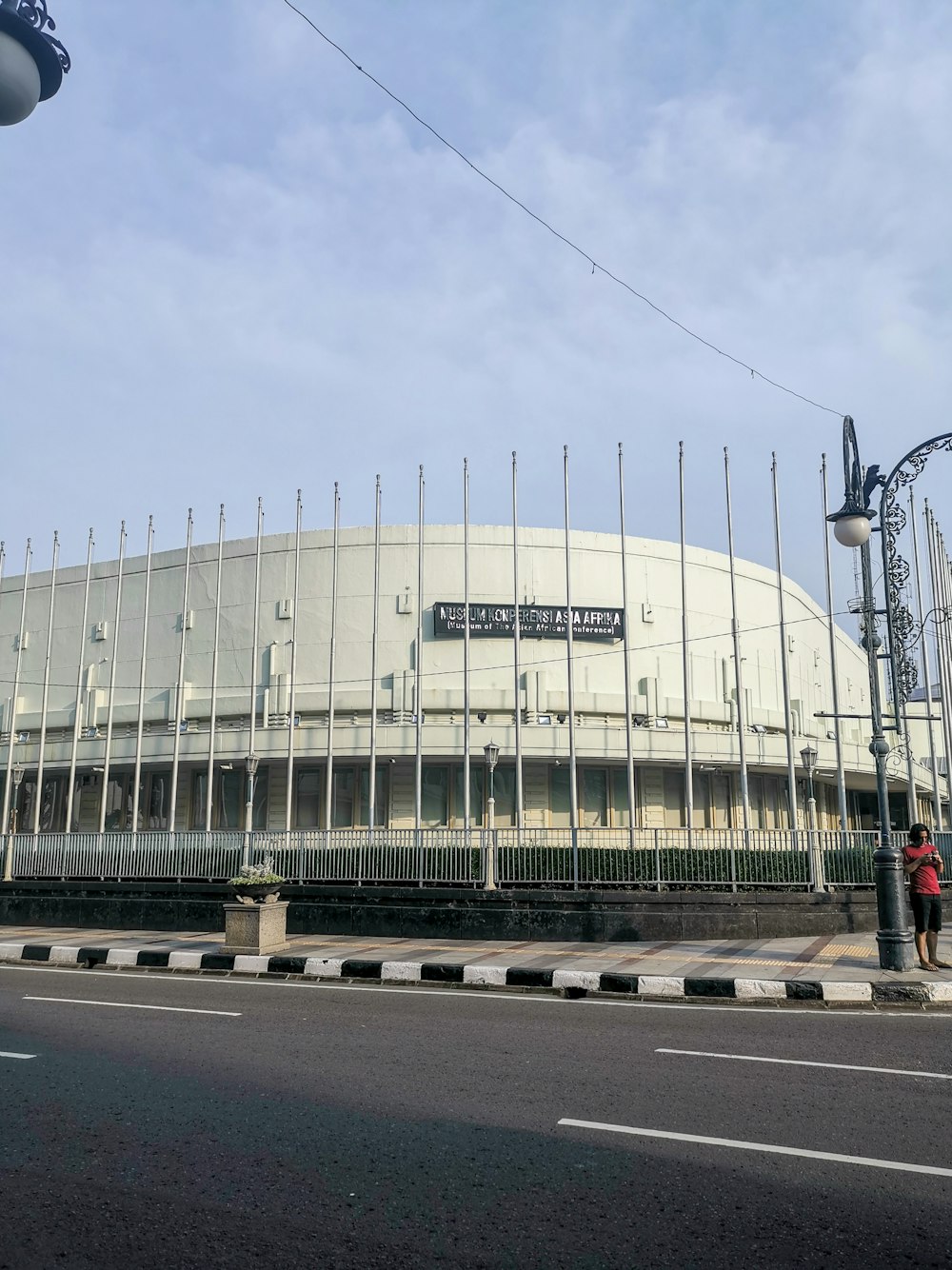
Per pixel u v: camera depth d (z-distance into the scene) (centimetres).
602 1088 707
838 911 1720
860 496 1496
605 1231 450
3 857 2106
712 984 1197
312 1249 431
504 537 3441
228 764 3203
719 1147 567
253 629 3134
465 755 2817
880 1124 613
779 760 3262
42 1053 838
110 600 3784
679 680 3516
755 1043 888
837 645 4662
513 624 3250
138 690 3619
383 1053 838
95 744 3319
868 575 1482
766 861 1742
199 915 1891
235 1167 535
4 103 420
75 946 1602
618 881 1719
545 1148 566
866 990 1159
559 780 3209
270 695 3328
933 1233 448
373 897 1773
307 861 1848
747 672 3734
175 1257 422
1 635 4022
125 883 1988
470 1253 427
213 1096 686
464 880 1745
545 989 1270
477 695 3219
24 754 3525
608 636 3400
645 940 1642
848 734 3994
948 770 2350
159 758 3177
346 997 1205
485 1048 860
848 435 1477
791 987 1175
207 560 3584
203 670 3500
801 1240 440
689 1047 867
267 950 1497
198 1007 1109
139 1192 498
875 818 5131
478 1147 568
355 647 3350
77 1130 602
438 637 3328
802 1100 675
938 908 1294
